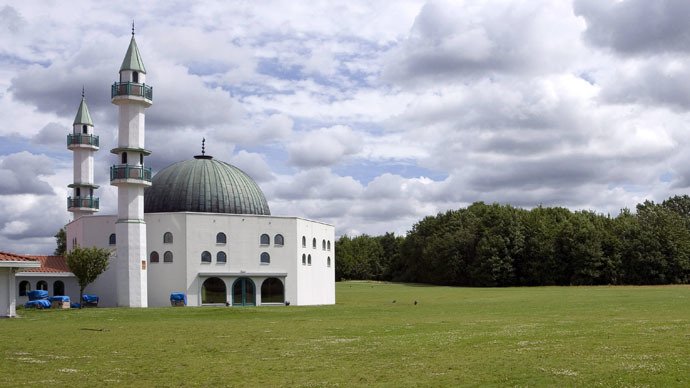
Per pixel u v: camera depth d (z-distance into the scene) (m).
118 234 78.12
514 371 22.83
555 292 105.00
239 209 90.44
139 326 46.56
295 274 87.75
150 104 81.12
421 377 22.62
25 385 22.52
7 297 56.62
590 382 20.48
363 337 36.19
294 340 35.34
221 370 25.25
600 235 140.62
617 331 34.44
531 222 153.12
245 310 66.88
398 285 167.62
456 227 173.00
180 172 91.62
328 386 21.58
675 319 42.19
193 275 82.81
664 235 136.88
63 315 60.03
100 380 23.41
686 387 19.45
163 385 22.42
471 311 59.72
